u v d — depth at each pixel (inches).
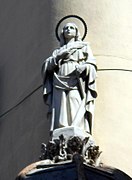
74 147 620.1
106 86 701.9
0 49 821.2
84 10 733.3
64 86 651.5
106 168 606.2
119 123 688.4
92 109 647.8
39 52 744.3
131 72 716.0
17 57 783.7
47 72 664.4
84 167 601.0
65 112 640.4
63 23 730.8
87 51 669.3
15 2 813.2
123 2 744.3
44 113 709.3
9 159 745.0
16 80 774.5
